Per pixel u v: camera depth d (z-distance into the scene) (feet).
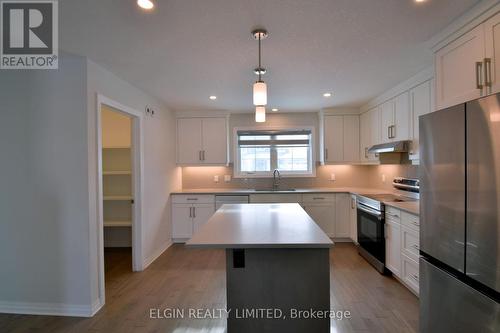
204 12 5.78
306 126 17.03
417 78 9.93
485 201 4.89
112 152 14.19
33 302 8.23
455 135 5.59
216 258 13.03
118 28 6.40
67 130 8.04
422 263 6.71
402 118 11.07
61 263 8.14
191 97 12.95
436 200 6.20
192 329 7.36
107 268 11.82
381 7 5.69
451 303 5.75
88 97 8.09
